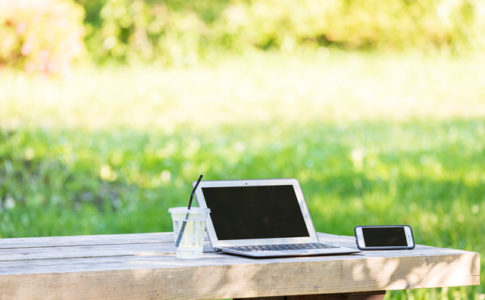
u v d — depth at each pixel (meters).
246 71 14.11
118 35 15.48
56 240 2.74
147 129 9.44
